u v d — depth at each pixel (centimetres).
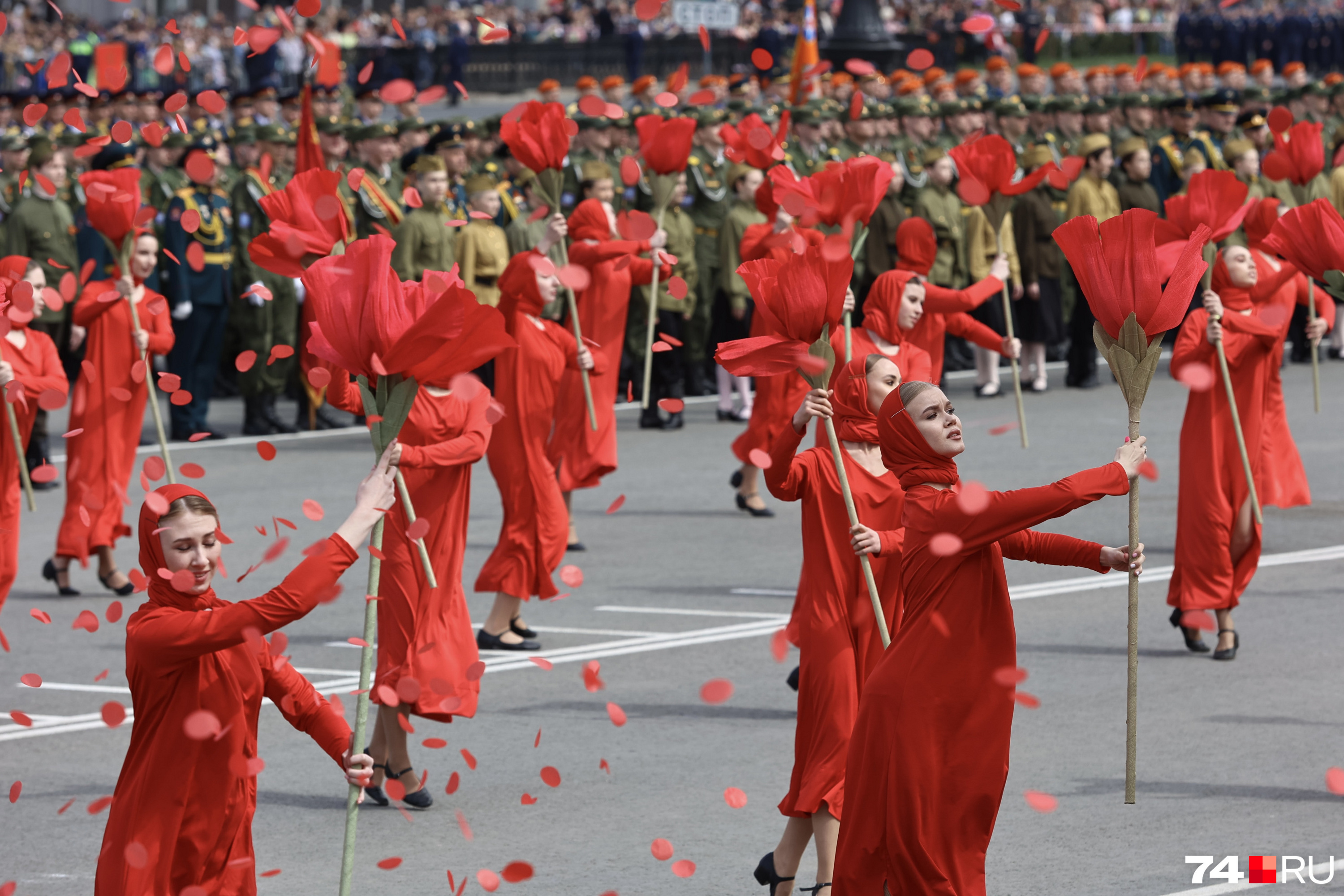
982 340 1788
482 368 2795
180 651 746
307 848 1078
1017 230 3041
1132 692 889
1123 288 845
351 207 2591
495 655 1521
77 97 2991
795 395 2050
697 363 3134
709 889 988
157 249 1786
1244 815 1080
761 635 1568
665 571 1831
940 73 3531
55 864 1052
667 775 1198
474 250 2458
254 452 2589
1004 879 984
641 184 2834
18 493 1527
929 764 794
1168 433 2586
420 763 1241
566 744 1274
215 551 778
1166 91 3891
